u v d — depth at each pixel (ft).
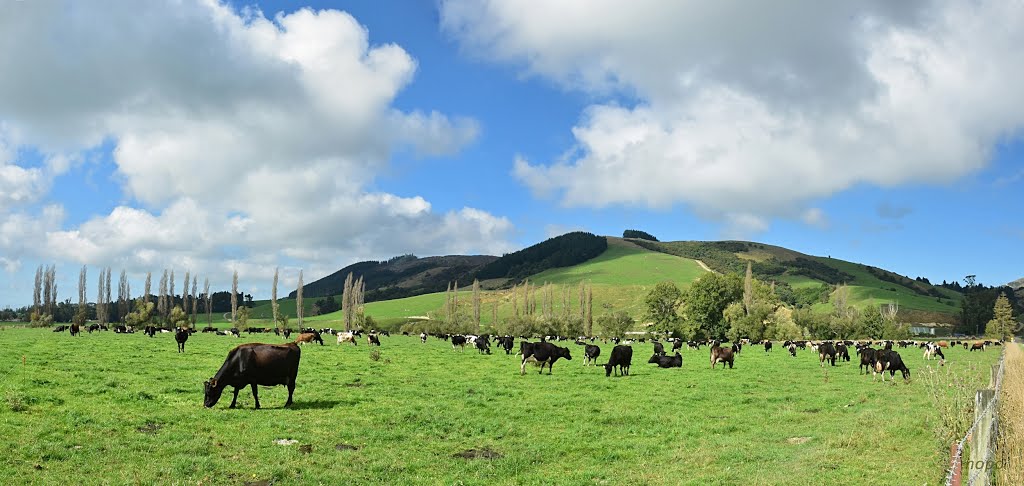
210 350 157.17
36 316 393.29
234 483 40.01
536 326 407.64
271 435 53.36
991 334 514.27
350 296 462.60
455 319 419.95
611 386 97.60
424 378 102.89
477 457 49.67
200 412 62.64
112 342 184.34
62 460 43.27
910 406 77.41
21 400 61.67
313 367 116.57
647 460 50.08
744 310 389.39
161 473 40.91
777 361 173.47
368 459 47.32
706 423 66.03
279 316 474.90
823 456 49.60
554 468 47.62
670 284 407.85
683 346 293.64
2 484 37.42
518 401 78.74
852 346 296.10
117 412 59.88
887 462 46.98
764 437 59.11
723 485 41.93
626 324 409.90
